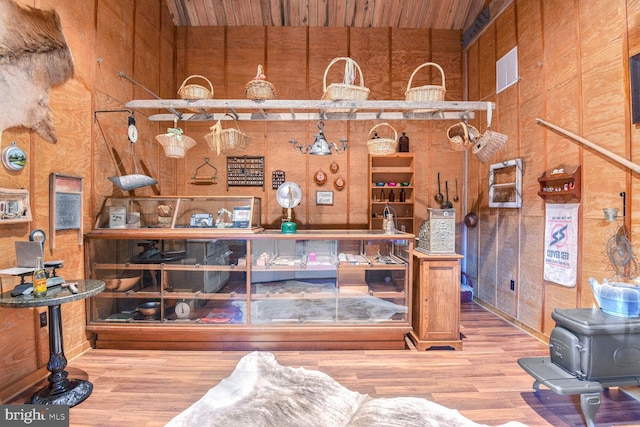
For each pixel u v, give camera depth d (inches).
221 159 179.9
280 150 181.0
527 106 131.4
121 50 132.0
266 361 104.5
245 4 174.2
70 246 105.1
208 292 118.0
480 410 80.6
